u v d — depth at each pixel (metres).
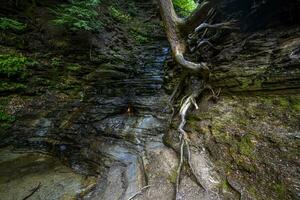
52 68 7.35
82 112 6.25
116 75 8.63
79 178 3.88
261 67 4.39
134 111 6.27
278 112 3.42
